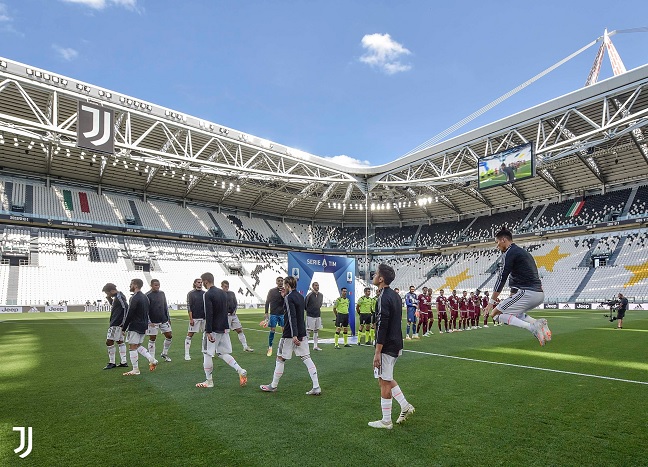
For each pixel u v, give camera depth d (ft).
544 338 14.64
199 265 151.02
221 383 23.26
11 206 123.13
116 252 137.08
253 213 188.44
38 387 22.09
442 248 179.83
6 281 110.32
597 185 147.02
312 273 49.37
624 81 80.48
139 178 145.79
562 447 13.58
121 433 14.83
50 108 93.86
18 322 69.56
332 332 57.21
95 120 69.62
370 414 17.24
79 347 38.17
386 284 16.81
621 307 59.72
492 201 170.91
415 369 27.58
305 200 176.86
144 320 26.23
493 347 39.24
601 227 136.26
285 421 16.25
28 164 128.88
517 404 18.76
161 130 107.34
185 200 168.45
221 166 100.83
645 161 128.67
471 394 20.63
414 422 16.16
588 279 132.26
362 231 203.31
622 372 26.53
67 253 127.13
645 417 16.84
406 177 138.92
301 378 24.72
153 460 12.46
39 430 15.15
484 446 13.65
